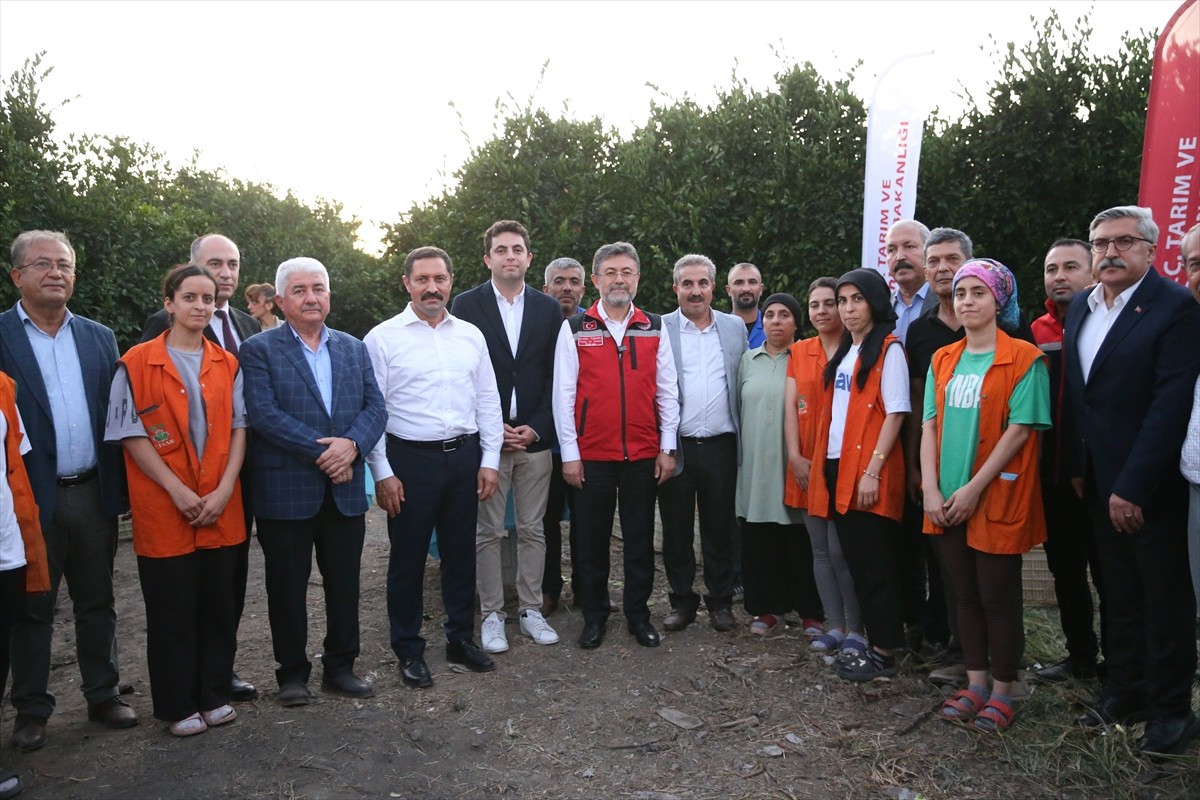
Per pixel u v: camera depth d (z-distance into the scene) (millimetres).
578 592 4957
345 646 3666
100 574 3393
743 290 5055
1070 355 3262
